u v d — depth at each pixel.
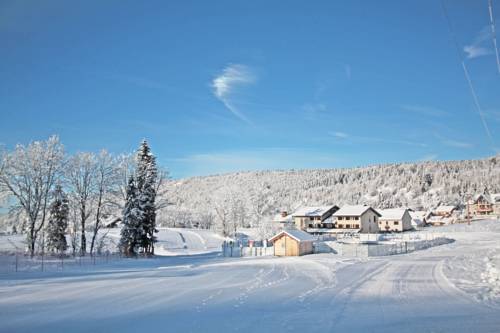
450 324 13.33
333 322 14.00
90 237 76.94
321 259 45.88
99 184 53.78
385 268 34.09
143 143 57.19
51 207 52.38
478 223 109.31
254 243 67.06
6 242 66.50
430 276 27.59
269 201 126.31
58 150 50.31
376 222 107.69
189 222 142.88
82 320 14.95
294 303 18.09
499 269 27.91
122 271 34.59
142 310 16.78
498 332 12.21
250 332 12.80
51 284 25.36
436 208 161.88
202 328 13.48
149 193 54.72
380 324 13.57
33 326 14.09
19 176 46.91
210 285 24.77
